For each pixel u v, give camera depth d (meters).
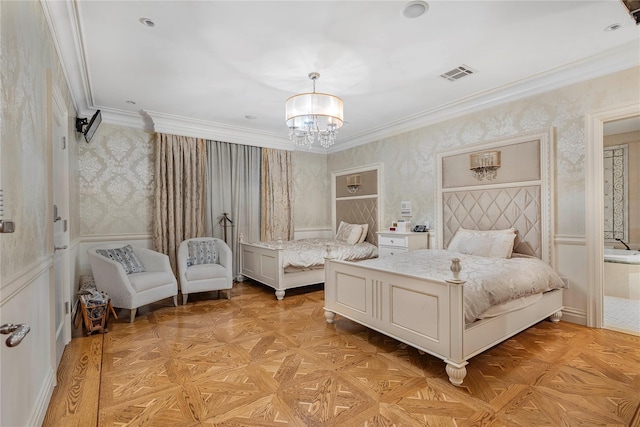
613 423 1.68
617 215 5.12
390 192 4.98
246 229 5.27
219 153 5.00
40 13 1.85
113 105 3.95
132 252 3.82
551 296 2.98
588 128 3.00
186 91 3.52
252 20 2.24
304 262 4.24
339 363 2.36
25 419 1.44
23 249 1.46
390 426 1.67
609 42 2.58
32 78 1.66
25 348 1.46
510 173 3.55
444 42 2.56
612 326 3.05
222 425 1.67
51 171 2.04
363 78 3.21
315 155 6.25
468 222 3.93
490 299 2.24
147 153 4.52
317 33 2.41
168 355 2.49
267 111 4.22
